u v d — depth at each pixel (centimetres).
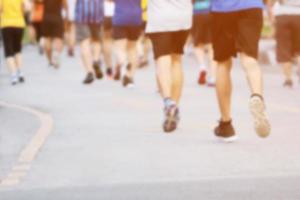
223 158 1438
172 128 1764
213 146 1574
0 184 1277
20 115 2177
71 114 2180
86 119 2064
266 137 1662
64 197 1148
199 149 1542
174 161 1422
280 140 1627
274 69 3684
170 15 1786
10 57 3234
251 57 1525
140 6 2980
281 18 2828
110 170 1358
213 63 2917
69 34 4906
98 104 2409
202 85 2989
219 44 1584
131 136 1739
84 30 3166
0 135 1825
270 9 3108
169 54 1783
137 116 2098
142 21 2980
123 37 3003
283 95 2591
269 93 2655
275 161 1394
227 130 1614
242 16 1544
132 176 1297
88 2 3155
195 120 1981
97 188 1205
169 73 1775
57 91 2858
